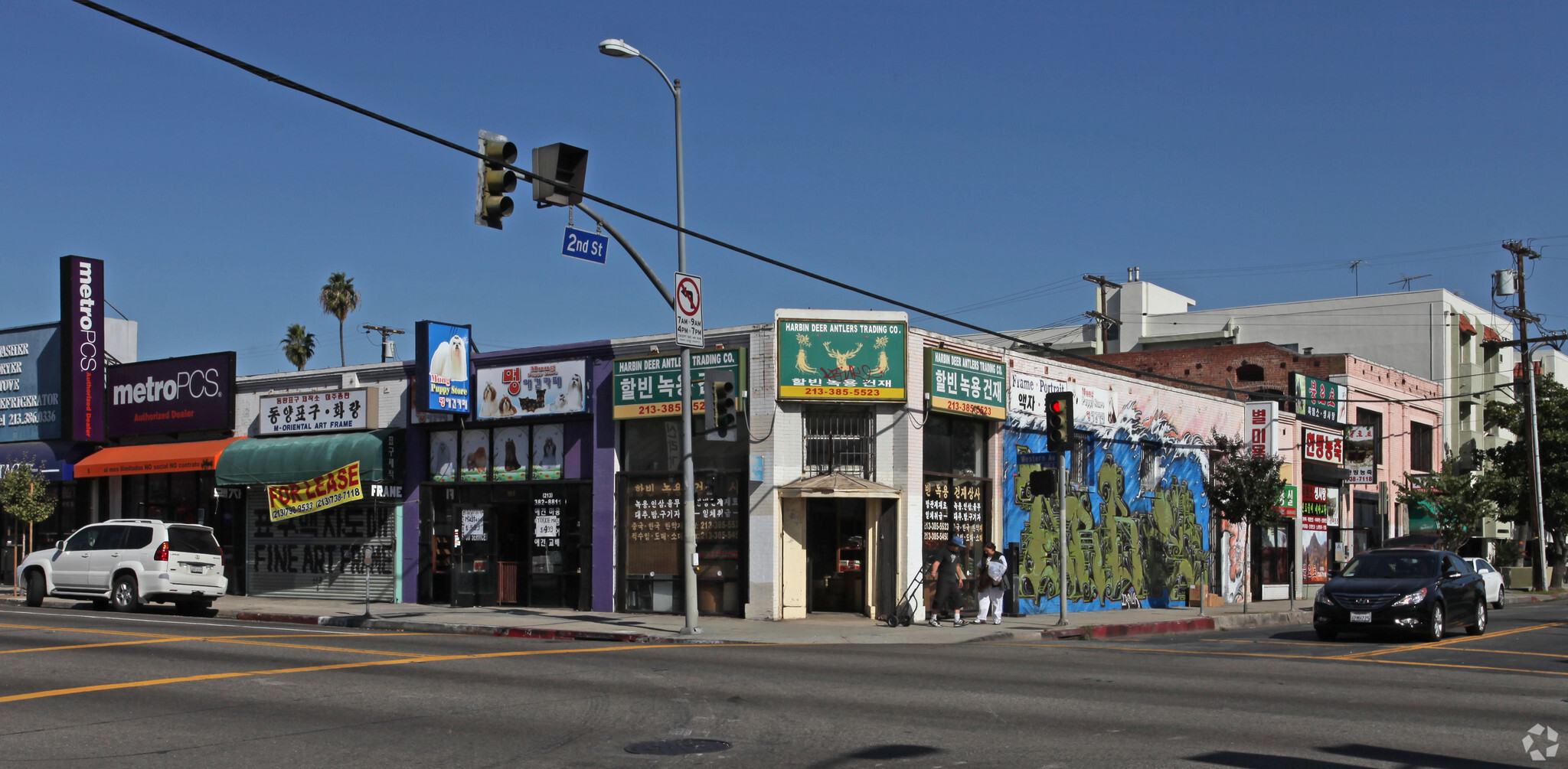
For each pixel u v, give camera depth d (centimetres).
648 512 2489
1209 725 1075
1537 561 4556
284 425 2978
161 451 3044
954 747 964
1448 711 1186
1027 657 1706
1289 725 1085
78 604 2659
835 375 2358
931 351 2442
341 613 2481
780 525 2358
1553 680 1484
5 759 902
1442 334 5369
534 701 1184
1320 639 2198
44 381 3350
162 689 1238
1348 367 4300
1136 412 3098
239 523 3006
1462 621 2234
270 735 1003
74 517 3275
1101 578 2920
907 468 2381
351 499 2722
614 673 1416
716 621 2325
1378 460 4494
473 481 2697
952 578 2289
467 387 2691
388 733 1012
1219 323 6038
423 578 2736
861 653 1753
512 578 2648
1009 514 2647
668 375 2436
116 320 3866
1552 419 4888
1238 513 2836
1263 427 3566
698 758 916
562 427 2608
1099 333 5478
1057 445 2319
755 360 2381
